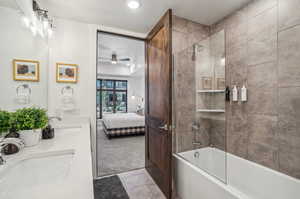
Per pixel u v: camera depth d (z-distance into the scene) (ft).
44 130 4.37
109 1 5.46
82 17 6.55
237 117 6.37
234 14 6.42
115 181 6.86
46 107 6.01
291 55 4.59
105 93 24.85
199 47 6.31
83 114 6.91
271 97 5.15
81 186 1.96
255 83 5.66
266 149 5.29
